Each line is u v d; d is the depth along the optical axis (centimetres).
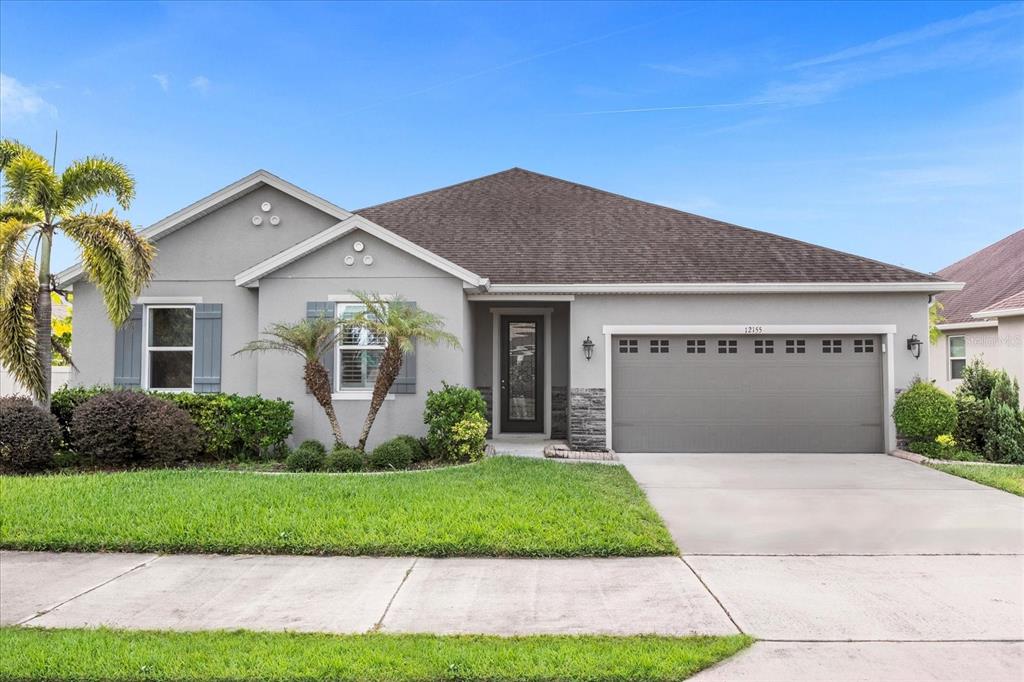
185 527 717
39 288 1156
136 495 843
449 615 512
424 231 1642
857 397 1362
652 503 895
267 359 1270
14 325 1116
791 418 1366
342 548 674
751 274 1388
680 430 1375
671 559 654
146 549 684
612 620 500
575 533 703
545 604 534
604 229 1627
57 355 1664
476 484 920
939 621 495
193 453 1138
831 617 503
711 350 1381
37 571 621
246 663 420
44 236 1158
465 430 1138
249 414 1160
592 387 1377
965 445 1315
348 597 553
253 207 1388
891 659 431
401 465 1105
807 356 1370
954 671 413
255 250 1380
